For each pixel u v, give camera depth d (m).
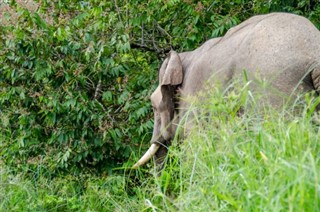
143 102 27.69
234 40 20.06
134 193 26.41
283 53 17.97
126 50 27.28
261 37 18.69
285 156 12.80
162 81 22.70
